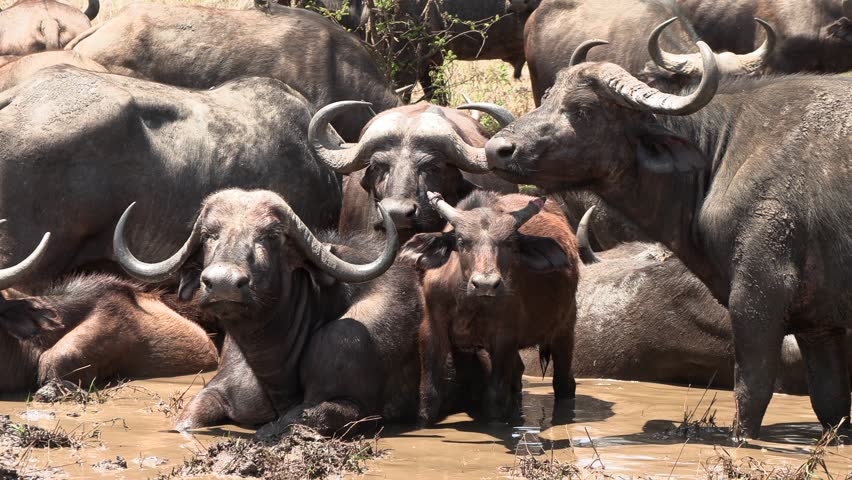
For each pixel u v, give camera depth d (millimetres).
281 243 15594
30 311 18453
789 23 30422
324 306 16734
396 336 16688
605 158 16047
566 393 18859
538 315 17344
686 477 13781
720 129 16297
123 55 26016
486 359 18219
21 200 20344
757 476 13625
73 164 20609
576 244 18703
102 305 19766
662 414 17797
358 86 26281
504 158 16047
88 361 19266
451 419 17281
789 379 19547
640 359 20781
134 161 21281
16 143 20391
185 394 18672
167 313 20812
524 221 16047
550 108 16125
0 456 13945
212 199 15734
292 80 25906
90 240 21250
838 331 16578
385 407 16719
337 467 14070
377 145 19688
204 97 22828
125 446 14945
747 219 15555
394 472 13977
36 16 31625
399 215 18531
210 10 26828
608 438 16031
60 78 21297
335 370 16062
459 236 15875
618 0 30156
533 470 13859
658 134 15891
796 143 15562
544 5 31875
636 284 21016
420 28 32719
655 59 17281
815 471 14180
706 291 20031
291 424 15281
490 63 42438
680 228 16500
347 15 35094
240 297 14641
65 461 13992
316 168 23328
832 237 15352
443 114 20578
